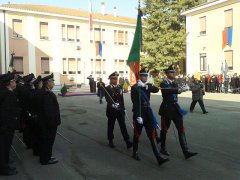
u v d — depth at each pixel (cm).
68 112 1587
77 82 3981
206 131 1037
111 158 755
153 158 746
